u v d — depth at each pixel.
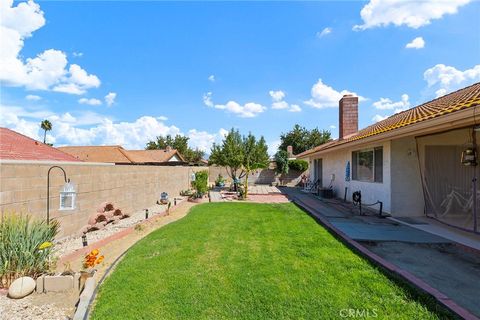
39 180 6.36
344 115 16.45
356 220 9.21
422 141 9.61
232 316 3.49
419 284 4.25
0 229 4.59
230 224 8.96
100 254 6.12
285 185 30.38
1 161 5.39
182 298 3.94
